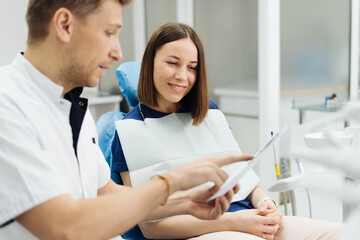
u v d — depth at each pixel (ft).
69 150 3.33
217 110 5.68
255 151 10.13
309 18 9.75
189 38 4.83
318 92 10.09
